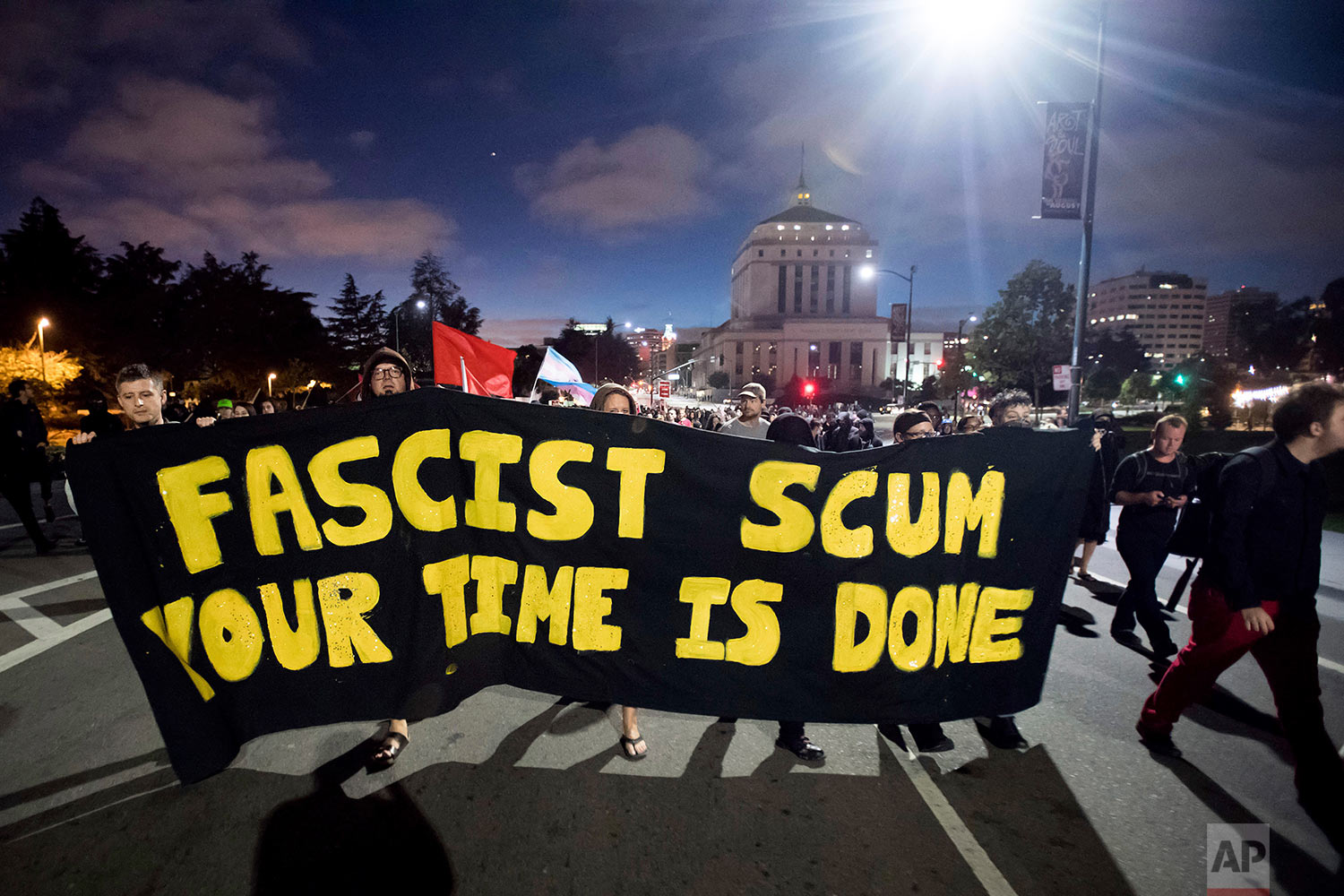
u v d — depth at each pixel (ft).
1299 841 8.41
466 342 21.89
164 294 121.19
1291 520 9.15
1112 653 14.97
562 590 9.95
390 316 186.91
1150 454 15.15
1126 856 8.13
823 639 10.00
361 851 8.05
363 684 9.54
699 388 483.10
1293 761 10.34
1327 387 8.96
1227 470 9.50
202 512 9.15
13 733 10.90
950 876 7.77
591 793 9.30
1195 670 9.92
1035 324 163.02
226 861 7.86
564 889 7.47
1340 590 20.42
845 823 8.74
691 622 9.95
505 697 12.32
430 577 9.58
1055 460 10.16
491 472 9.76
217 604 9.21
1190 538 10.59
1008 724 10.75
